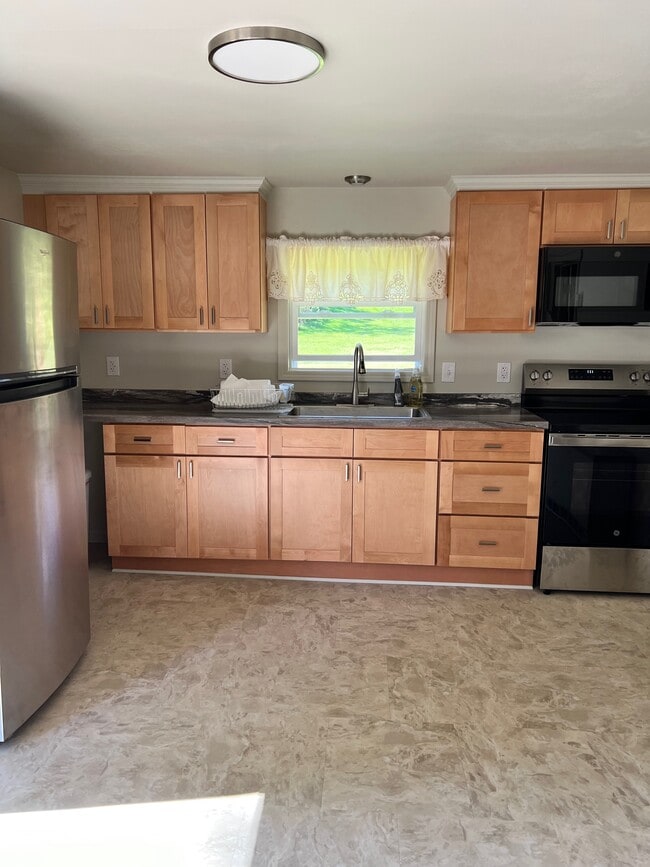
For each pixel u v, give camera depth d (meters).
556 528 3.13
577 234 3.25
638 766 1.94
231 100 2.18
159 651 2.59
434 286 3.52
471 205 3.28
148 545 3.33
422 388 3.66
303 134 2.57
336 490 3.20
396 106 2.24
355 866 1.57
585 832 1.68
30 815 1.73
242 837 1.65
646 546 3.12
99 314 3.45
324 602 3.07
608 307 3.26
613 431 3.04
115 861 1.57
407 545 3.22
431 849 1.62
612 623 2.88
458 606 3.04
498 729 2.11
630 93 2.11
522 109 2.27
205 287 3.41
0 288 1.81
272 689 2.33
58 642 2.27
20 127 2.49
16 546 1.98
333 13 1.57
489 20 1.60
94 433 3.87
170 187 3.34
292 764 1.94
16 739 2.04
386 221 3.58
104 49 1.78
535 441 3.09
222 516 3.27
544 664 2.52
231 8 1.54
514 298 3.33
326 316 3.73
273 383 3.76
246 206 3.35
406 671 2.46
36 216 3.38
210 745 2.02
